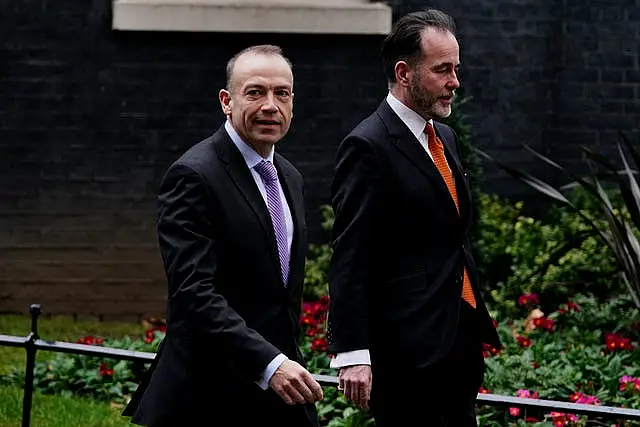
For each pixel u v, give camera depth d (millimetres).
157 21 11000
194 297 4887
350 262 5449
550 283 10672
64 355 9266
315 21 11141
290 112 5203
